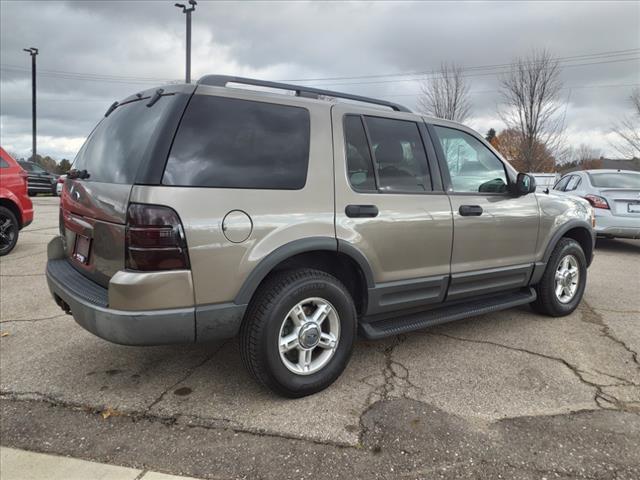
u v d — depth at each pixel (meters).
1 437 2.56
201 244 2.54
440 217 3.53
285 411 2.81
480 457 2.39
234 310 2.66
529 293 4.38
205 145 2.64
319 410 2.83
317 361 3.04
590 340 4.01
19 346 3.79
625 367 3.47
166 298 2.48
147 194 2.44
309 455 2.40
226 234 2.61
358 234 3.11
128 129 2.91
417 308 3.64
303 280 2.88
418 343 3.91
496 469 2.30
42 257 7.24
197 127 2.64
